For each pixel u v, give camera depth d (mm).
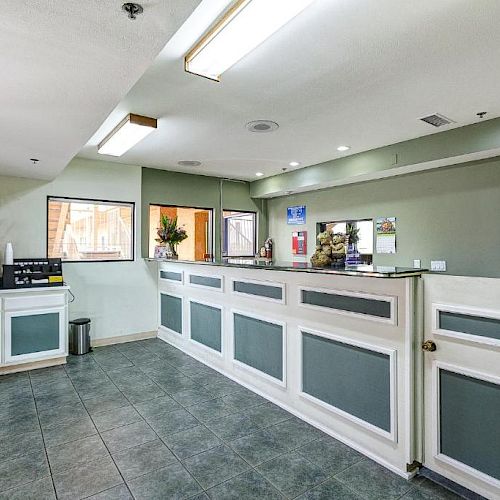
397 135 3850
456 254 4012
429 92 2822
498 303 1760
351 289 2383
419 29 2006
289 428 2645
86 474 2111
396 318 2127
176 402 3092
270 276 3080
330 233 2744
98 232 5020
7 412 2914
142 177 5320
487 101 2986
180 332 4676
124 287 5102
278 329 3016
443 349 1979
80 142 2918
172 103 3020
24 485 2012
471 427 1879
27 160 3496
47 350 4035
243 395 3232
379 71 2488
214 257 6023
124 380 3615
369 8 1823
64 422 2744
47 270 4141
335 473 2115
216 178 6086
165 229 5160
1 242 4266
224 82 2646
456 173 4012
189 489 1976
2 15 1338
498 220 3670
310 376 2717
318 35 2057
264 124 3512
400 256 4566
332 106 3088
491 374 1787
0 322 3781
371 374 2277
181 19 1377
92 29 1439
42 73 1812
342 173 4766
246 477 2080
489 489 1804
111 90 2006
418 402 2080
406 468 2070
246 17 1769
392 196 4664
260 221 6621
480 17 1901
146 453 2326
